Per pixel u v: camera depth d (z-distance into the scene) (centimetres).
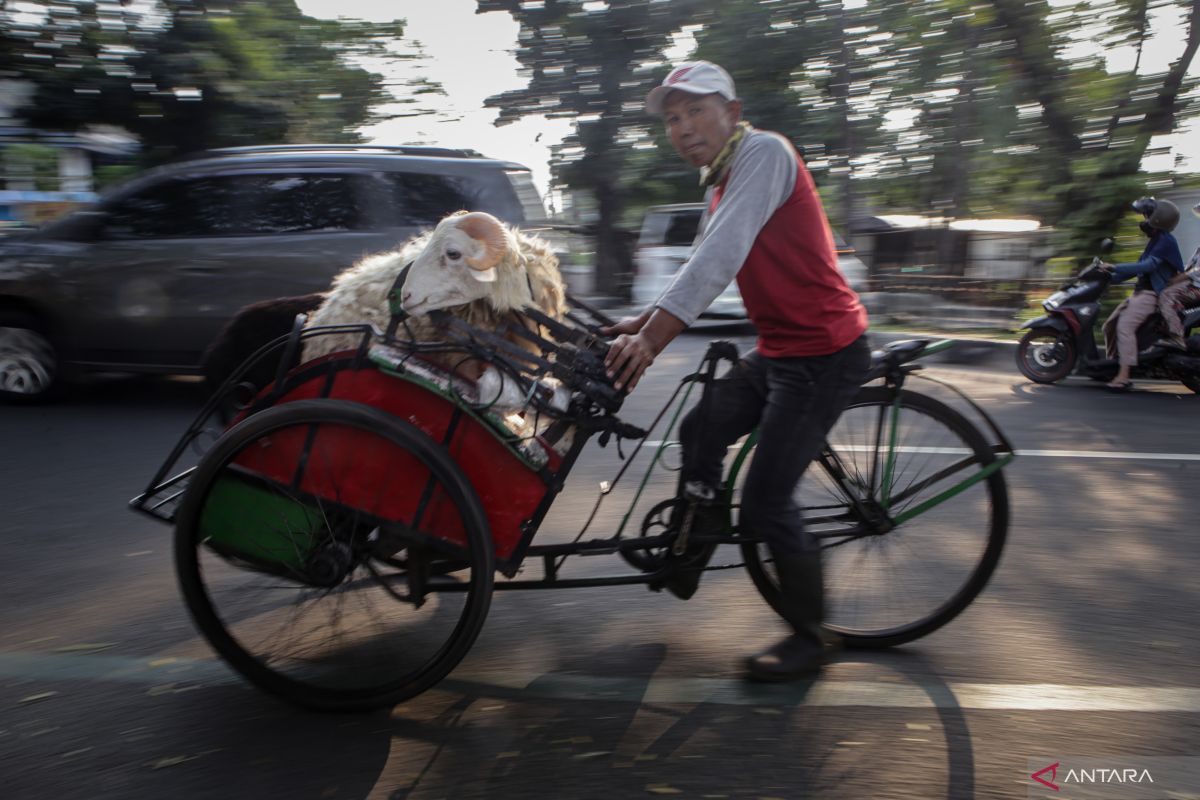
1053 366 870
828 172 1770
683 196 1905
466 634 277
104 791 245
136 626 341
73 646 326
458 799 242
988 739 269
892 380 322
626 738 269
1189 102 1457
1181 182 1428
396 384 274
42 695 293
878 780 249
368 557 290
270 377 326
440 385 269
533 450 277
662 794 244
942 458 325
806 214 275
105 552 417
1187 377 827
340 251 669
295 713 283
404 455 273
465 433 275
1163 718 280
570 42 1795
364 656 309
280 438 277
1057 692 296
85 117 1449
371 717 281
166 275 681
